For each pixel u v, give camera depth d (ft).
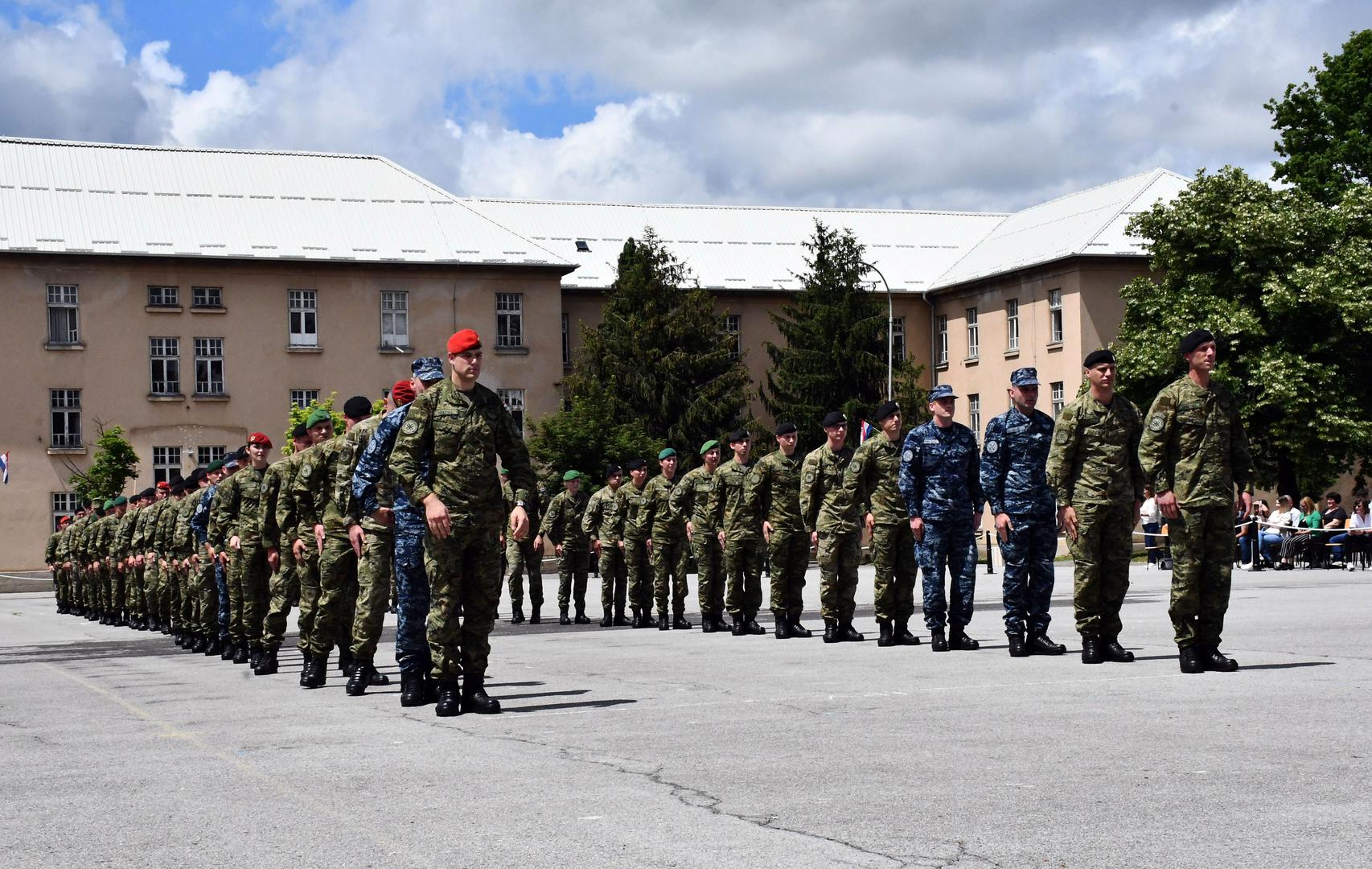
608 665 41.88
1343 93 157.17
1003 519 39.70
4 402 164.25
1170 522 33.76
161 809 20.71
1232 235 139.13
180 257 168.35
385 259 174.19
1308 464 135.54
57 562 102.17
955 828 17.94
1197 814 18.28
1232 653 37.76
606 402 166.91
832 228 216.95
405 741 26.58
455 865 16.87
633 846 17.51
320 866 17.03
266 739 27.48
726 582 56.03
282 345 173.17
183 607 59.47
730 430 179.52
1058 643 43.73
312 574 39.50
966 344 200.44
